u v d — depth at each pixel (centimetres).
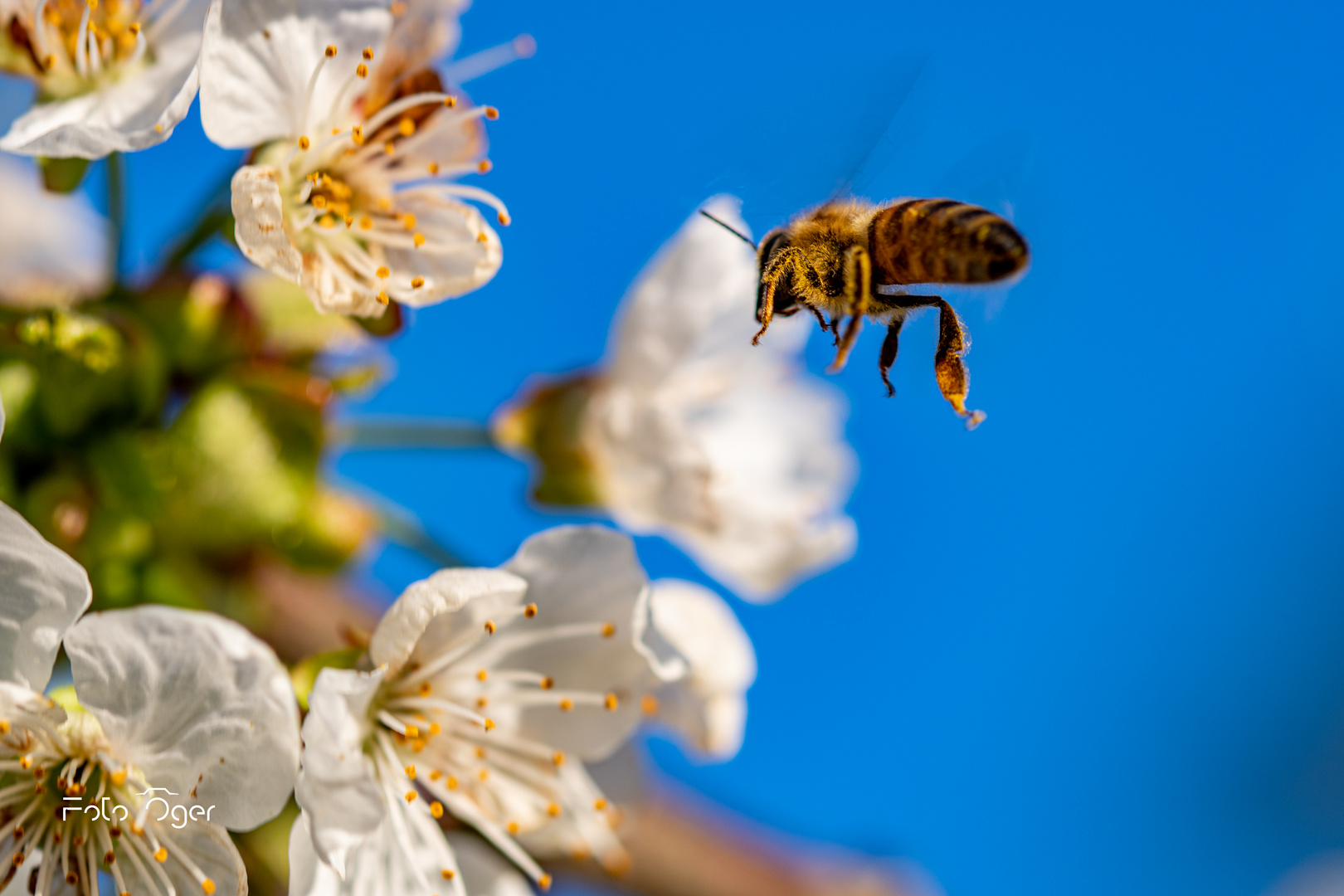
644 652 22
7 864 21
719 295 24
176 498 22
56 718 21
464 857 22
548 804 22
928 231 21
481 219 22
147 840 21
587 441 24
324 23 21
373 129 22
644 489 23
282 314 22
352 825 21
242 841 21
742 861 23
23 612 21
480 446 23
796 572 24
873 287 22
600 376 24
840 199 22
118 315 22
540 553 22
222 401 22
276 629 22
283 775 21
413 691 22
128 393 22
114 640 21
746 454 25
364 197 22
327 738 21
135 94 22
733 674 23
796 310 22
